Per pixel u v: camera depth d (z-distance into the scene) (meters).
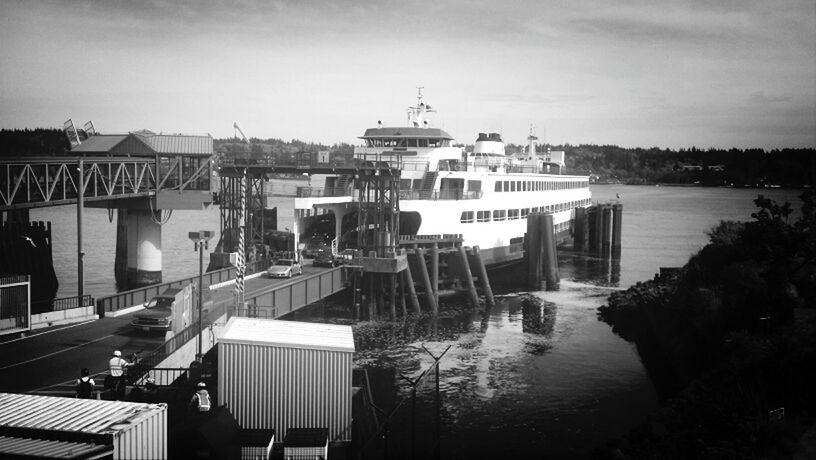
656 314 57.97
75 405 22.05
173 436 24.25
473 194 76.56
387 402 41.62
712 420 31.20
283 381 28.97
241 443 25.14
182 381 33.41
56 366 32.75
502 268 84.19
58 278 78.06
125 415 21.27
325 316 61.47
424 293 65.50
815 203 53.47
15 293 38.41
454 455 34.81
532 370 48.34
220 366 28.72
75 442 19.84
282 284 54.28
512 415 40.38
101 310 44.00
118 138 66.94
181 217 165.62
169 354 33.50
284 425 29.00
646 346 53.97
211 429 24.84
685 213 195.00
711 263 58.50
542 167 110.31
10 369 32.19
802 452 27.23
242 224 44.47
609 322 61.88
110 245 104.38
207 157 66.50
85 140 67.88
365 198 71.38
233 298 45.41
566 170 131.50
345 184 74.50
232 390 28.77
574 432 38.09
